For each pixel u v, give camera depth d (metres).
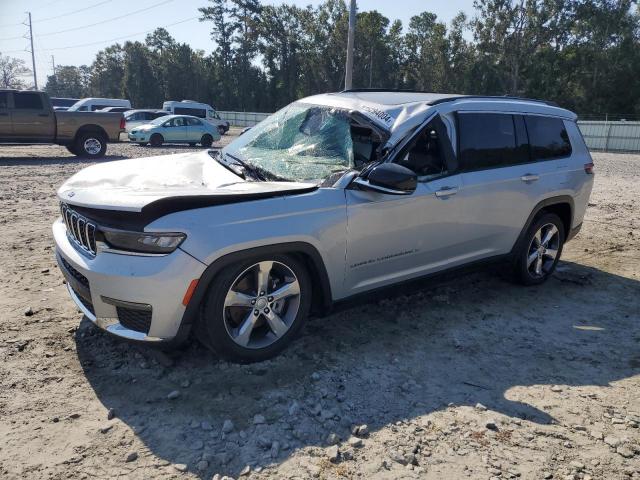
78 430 2.86
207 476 2.56
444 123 4.41
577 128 5.75
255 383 3.37
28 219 7.61
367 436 2.91
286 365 3.62
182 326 3.21
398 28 76.44
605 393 3.50
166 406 3.10
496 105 4.90
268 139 4.60
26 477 2.50
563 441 2.96
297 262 3.61
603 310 4.98
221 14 80.12
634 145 33.81
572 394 3.47
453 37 68.94
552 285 5.64
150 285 3.07
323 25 74.81
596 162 22.89
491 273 5.91
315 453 2.75
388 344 4.04
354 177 3.83
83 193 3.45
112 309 3.23
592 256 6.84
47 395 3.16
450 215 4.39
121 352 3.68
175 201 3.13
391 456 2.75
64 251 3.52
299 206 3.52
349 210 3.74
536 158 5.20
